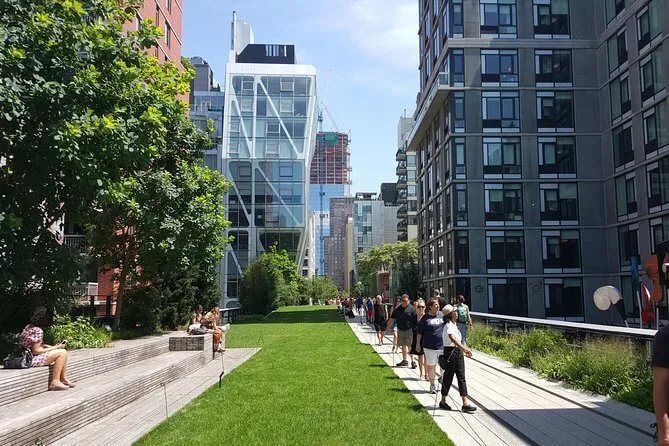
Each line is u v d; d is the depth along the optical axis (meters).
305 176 65.56
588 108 42.03
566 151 41.91
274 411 9.20
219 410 9.35
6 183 11.14
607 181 40.97
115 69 12.00
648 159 35.16
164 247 18.52
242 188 64.81
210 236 21.00
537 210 41.38
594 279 40.81
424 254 54.56
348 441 7.31
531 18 42.72
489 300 40.62
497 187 41.62
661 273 11.35
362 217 185.88
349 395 10.57
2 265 10.50
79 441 7.42
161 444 7.21
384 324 21.12
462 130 42.00
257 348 20.64
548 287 40.91
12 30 10.03
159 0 38.97
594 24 42.53
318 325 34.97
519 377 12.67
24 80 9.91
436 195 47.84
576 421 8.36
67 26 10.80
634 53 36.81
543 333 15.05
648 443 7.11
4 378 8.37
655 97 34.28
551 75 42.41
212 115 73.56
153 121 12.07
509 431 7.86
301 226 64.62
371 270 103.25
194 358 15.30
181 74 17.17
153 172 18.73
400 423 8.27
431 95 44.88
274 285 52.66
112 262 20.44
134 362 13.94
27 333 9.51
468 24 42.59
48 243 12.31
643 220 35.78
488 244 41.16
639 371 10.29
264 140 65.88
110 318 22.59
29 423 6.70
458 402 9.95
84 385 10.29
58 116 10.33
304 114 66.81
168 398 10.72
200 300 30.09
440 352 10.90
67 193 11.82
